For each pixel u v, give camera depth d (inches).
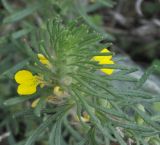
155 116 7.7
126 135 7.7
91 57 6.7
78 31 6.7
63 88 7.0
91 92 6.8
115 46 14.5
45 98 7.0
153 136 7.6
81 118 7.6
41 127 7.2
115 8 15.2
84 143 7.5
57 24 6.6
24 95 7.1
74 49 6.7
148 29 15.1
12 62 12.4
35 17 12.8
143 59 15.0
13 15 11.3
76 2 11.7
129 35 15.1
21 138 12.5
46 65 6.9
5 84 12.2
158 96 7.1
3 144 12.4
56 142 7.0
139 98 7.1
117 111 6.8
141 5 15.4
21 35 11.5
